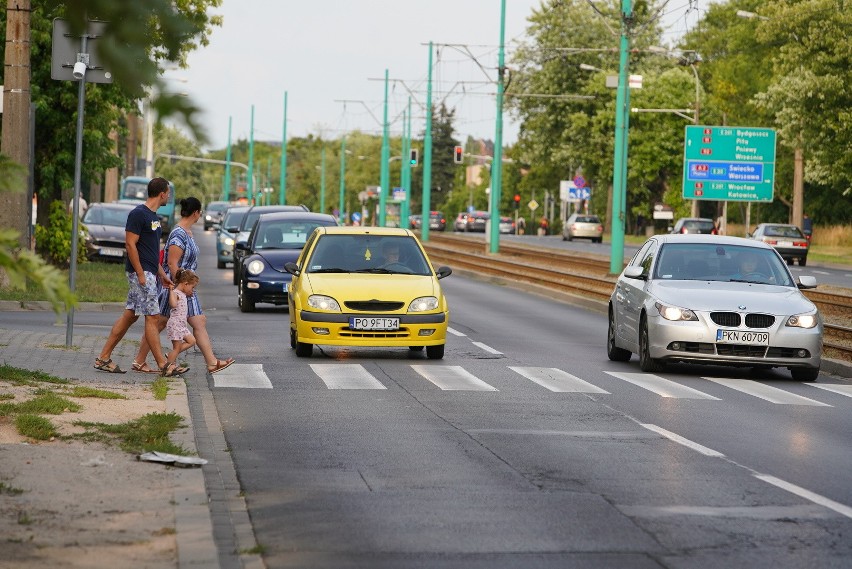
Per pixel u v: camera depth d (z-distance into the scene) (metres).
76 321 38.66
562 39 176.00
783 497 14.78
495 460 17.12
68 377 24.23
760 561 11.34
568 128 176.38
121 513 12.39
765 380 29.47
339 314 30.78
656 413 22.67
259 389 24.94
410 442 18.61
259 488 14.80
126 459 15.66
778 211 173.50
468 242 145.75
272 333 37.81
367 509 13.61
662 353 29.12
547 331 41.66
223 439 18.53
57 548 10.68
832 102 106.06
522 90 177.00
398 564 10.98
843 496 14.96
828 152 108.50
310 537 12.11
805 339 28.89
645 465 16.94
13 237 5.48
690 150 112.12
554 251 124.06
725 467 16.92
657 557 11.44
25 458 15.24
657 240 32.56
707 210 187.12
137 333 35.56
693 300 29.14
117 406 20.50
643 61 177.62
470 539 12.11
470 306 52.66
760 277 31.14
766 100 111.25
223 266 77.69
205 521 12.11
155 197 25.38
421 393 24.80
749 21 168.75
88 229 72.69
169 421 18.84
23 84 41.88
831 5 104.88
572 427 20.59
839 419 22.77
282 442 18.45
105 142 66.56
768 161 111.75
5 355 27.39
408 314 31.05
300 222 48.69
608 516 13.40
